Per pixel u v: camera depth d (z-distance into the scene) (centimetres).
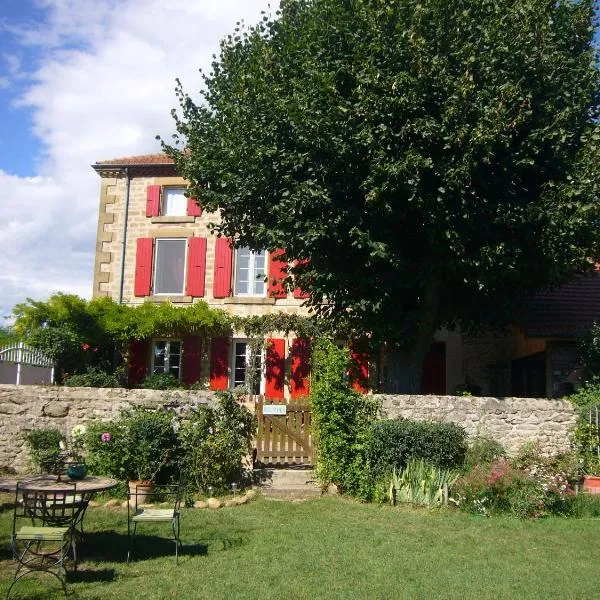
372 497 1107
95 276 2075
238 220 1455
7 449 1245
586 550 817
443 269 1335
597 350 1396
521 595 636
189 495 1081
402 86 1150
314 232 1196
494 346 1931
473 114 1145
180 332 1977
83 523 899
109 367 1978
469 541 850
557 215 1176
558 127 1227
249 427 1204
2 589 621
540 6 1188
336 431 1163
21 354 1695
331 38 1239
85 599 598
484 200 1227
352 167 1199
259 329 1944
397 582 668
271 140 1295
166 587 639
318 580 669
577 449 1215
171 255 2081
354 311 1429
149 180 2108
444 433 1134
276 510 1021
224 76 1486
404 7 1173
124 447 1091
